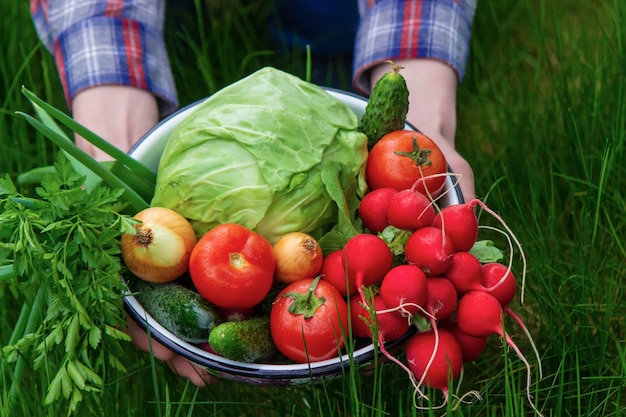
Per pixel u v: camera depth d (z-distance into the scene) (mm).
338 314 1057
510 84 1630
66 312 1085
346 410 1229
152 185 1169
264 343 1068
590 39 1617
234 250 1053
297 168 1089
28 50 1622
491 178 1485
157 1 1475
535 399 1233
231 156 1091
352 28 1688
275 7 1690
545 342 1321
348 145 1115
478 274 1057
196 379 1223
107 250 1073
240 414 1294
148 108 1416
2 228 1078
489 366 1330
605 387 1267
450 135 1372
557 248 1380
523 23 1735
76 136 1396
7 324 1359
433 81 1386
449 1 1418
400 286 1021
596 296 1353
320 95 1137
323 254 1112
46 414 1263
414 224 1055
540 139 1507
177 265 1084
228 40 1655
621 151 1420
